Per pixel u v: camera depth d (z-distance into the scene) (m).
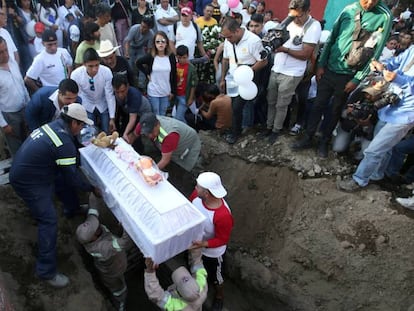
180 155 4.19
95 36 4.79
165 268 4.12
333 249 4.05
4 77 3.90
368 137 4.37
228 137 5.22
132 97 4.20
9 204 3.73
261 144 5.10
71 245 3.65
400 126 3.67
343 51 3.96
